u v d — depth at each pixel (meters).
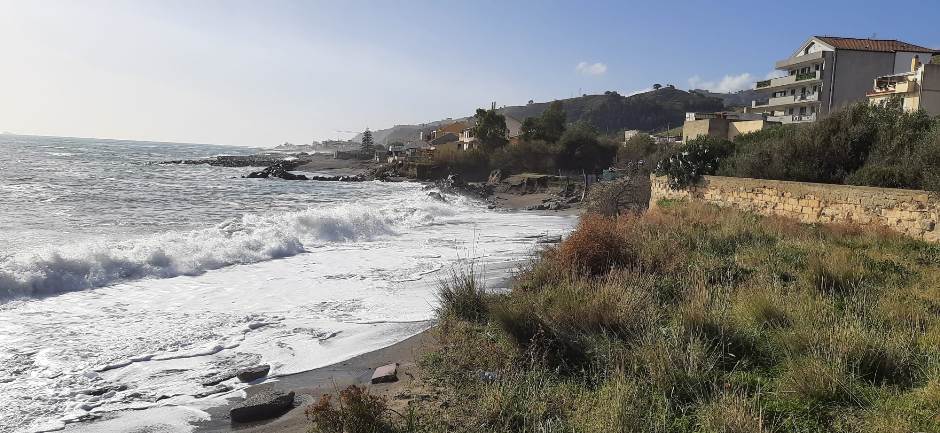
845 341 6.53
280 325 10.70
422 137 147.88
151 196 39.88
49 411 6.88
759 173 20.81
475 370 7.12
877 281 9.88
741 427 5.02
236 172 81.38
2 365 8.23
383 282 14.78
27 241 18.73
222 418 6.79
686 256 12.05
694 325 7.51
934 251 12.29
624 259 11.22
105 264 14.34
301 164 105.44
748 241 13.76
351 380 7.95
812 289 9.30
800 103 52.75
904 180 15.72
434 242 23.38
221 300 12.55
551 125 86.06
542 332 7.44
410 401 6.41
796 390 5.79
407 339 9.85
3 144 146.00
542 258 12.73
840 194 15.66
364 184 67.19
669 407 5.66
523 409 5.79
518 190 59.19
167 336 9.84
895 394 5.65
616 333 7.55
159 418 6.77
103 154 118.00
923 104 33.78
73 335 9.73
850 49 49.88
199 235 19.33
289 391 7.30
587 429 5.29
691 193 22.73
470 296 10.05
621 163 63.38
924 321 7.54
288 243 19.69
